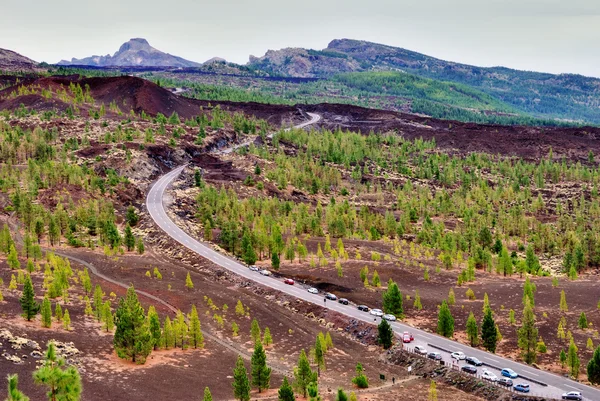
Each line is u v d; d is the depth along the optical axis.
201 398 106.75
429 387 120.75
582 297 165.50
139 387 106.88
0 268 157.38
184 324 133.00
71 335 123.94
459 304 163.00
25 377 100.38
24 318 125.81
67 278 154.62
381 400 110.69
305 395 112.38
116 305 146.00
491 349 136.75
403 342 140.62
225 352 133.38
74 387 66.25
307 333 148.88
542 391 117.38
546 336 143.62
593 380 121.56
